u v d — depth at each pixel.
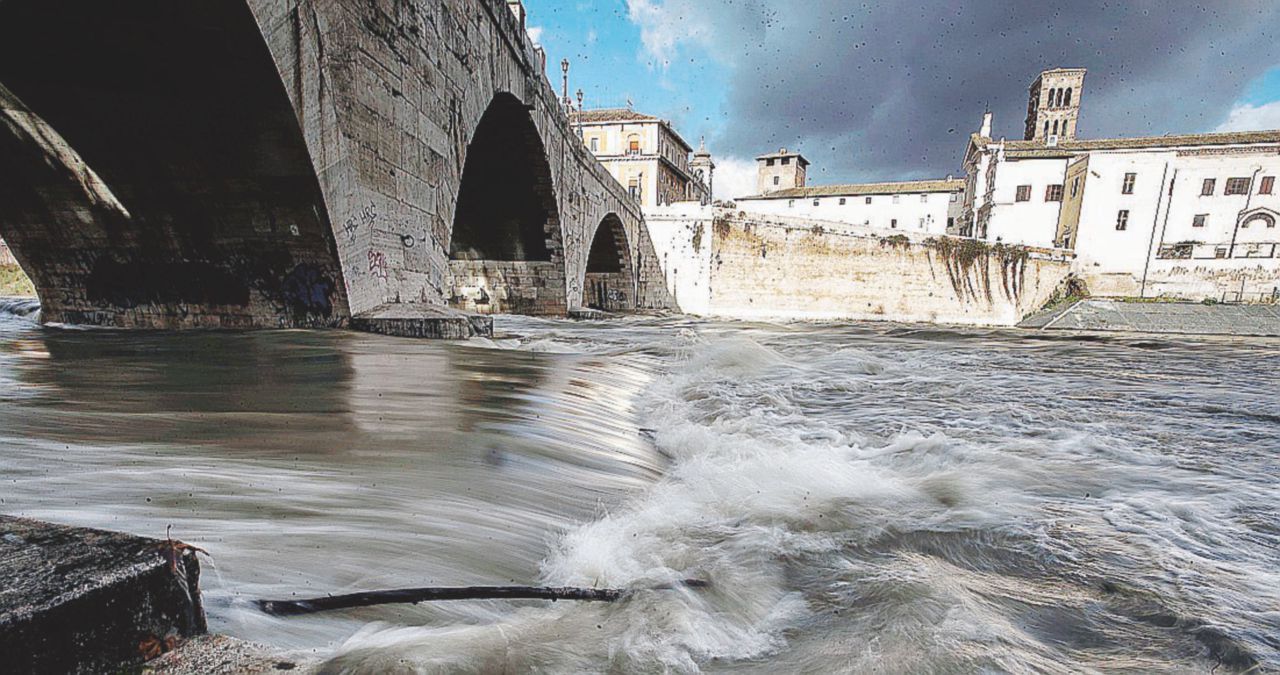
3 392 5.60
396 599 2.18
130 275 12.51
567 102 36.97
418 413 5.66
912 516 4.05
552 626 2.34
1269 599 2.95
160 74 8.14
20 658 1.24
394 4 10.68
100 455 3.61
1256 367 15.52
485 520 3.30
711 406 8.06
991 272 43.03
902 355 16.98
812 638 2.44
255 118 8.55
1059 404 9.05
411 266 12.00
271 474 3.54
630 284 35.59
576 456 4.95
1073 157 49.03
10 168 10.87
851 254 40.38
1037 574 3.20
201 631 1.75
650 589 2.74
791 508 4.09
